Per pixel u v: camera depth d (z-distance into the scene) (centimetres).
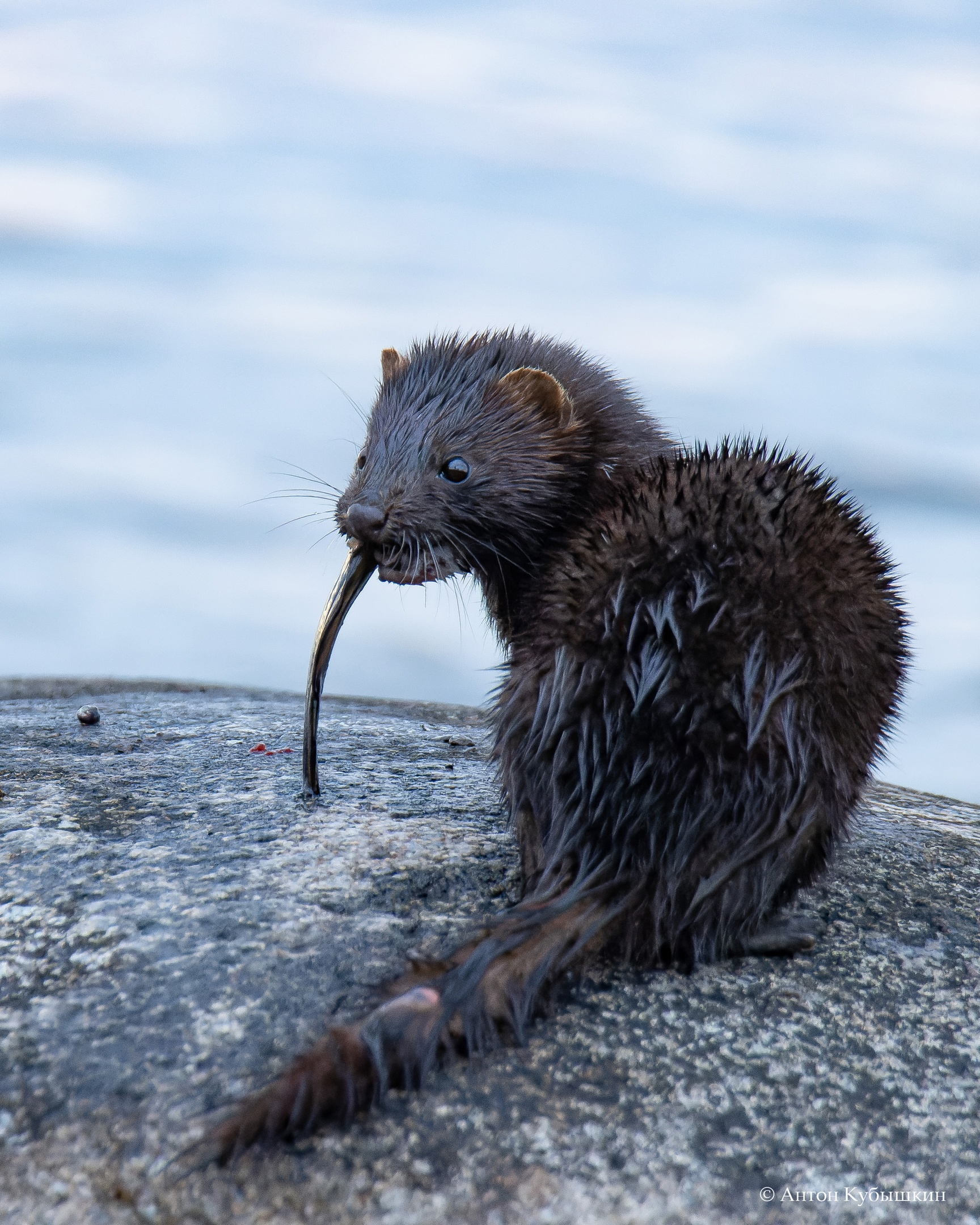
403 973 445
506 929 465
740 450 591
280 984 475
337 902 541
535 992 455
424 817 662
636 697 492
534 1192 386
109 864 575
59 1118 409
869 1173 405
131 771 739
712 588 501
